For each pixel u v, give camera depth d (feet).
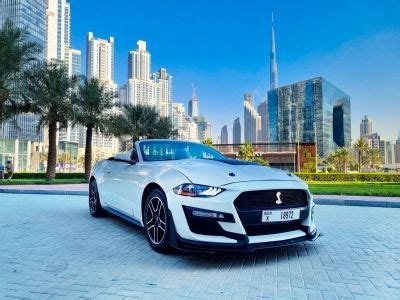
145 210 13.57
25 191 40.29
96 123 79.61
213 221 10.83
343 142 520.01
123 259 12.04
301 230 12.16
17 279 10.03
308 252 13.29
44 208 25.35
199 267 11.18
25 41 69.10
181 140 17.89
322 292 9.21
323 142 419.13
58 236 15.65
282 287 9.52
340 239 15.62
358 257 12.63
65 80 72.43
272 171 12.90
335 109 528.22
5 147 203.51
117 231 16.76
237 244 10.59
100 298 8.64
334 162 333.42
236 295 8.90
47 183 64.08
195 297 8.73
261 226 11.30
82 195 37.37
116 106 84.84
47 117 70.74
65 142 306.35
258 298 8.74
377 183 81.66
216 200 10.84
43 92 70.44
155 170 13.47
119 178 16.81
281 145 157.79
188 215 11.07
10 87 65.82
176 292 9.05
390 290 9.43
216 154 16.94
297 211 11.84
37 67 70.69
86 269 10.94
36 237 15.44
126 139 113.19
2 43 63.21
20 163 216.95
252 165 13.41
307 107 435.94
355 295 9.05
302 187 12.07
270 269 11.09
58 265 11.36
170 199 11.69
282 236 11.46
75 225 18.33
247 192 11.01
